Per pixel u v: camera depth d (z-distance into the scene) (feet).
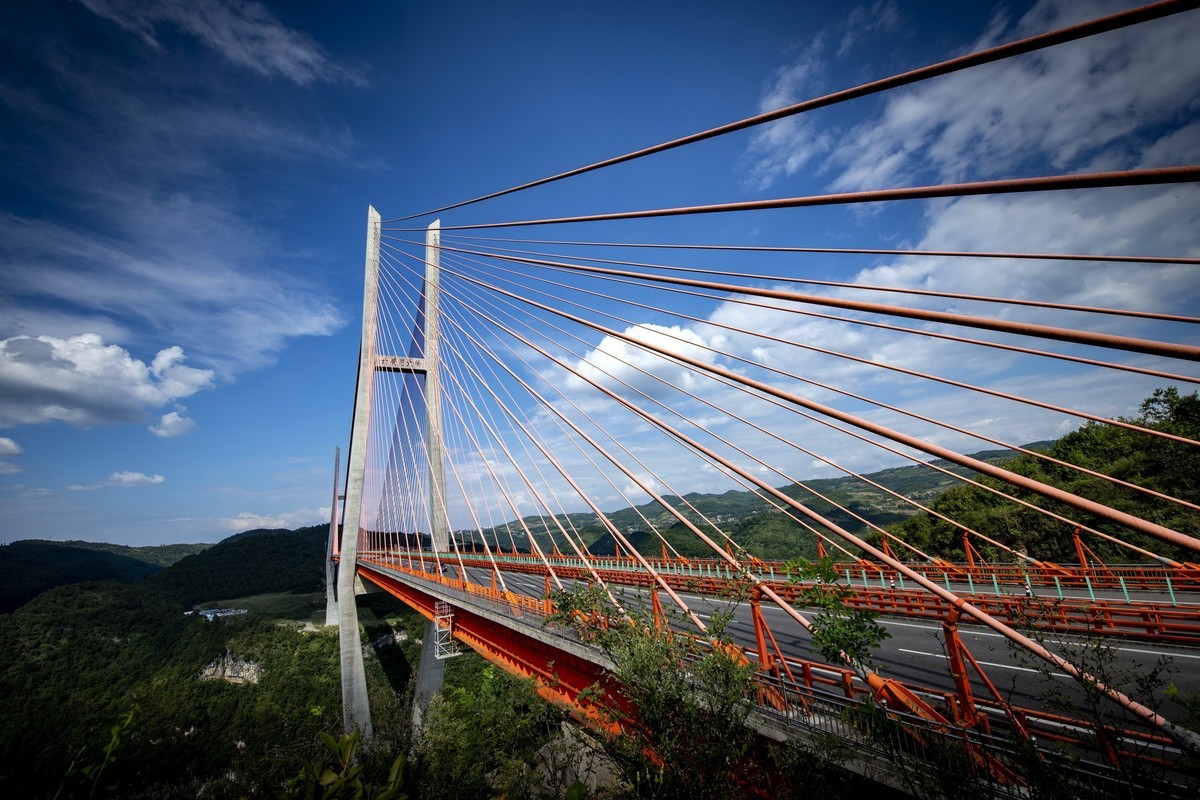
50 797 10.12
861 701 22.02
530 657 46.14
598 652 33.42
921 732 19.86
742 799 19.99
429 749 34.04
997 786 18.57
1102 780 16.88
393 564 116.06
